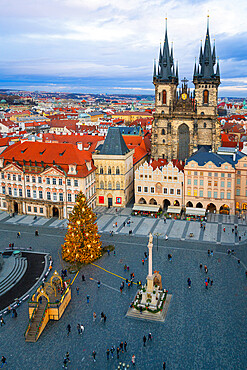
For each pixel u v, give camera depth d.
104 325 74.25
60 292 80.50
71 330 72.94
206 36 164.88
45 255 105.56
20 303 82.19
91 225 101.56
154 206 138.75
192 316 76.31
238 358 64.31
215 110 169.62
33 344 69.06
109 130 146.62
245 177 133.50
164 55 173.38
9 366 63.47
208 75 167.00
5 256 104.50
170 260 100.88
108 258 103.31
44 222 132.75
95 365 63.41
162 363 63.41
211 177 134.25
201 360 64.00
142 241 114.62
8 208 142.38
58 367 63.12
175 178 138.25
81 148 151.75
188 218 132.25
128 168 150.75
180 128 176.50
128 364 63.28
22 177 138.50
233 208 135.12
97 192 148.62
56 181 133.62
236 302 80.75
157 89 176.00
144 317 76.25
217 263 98.88
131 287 88.19
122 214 139.62
